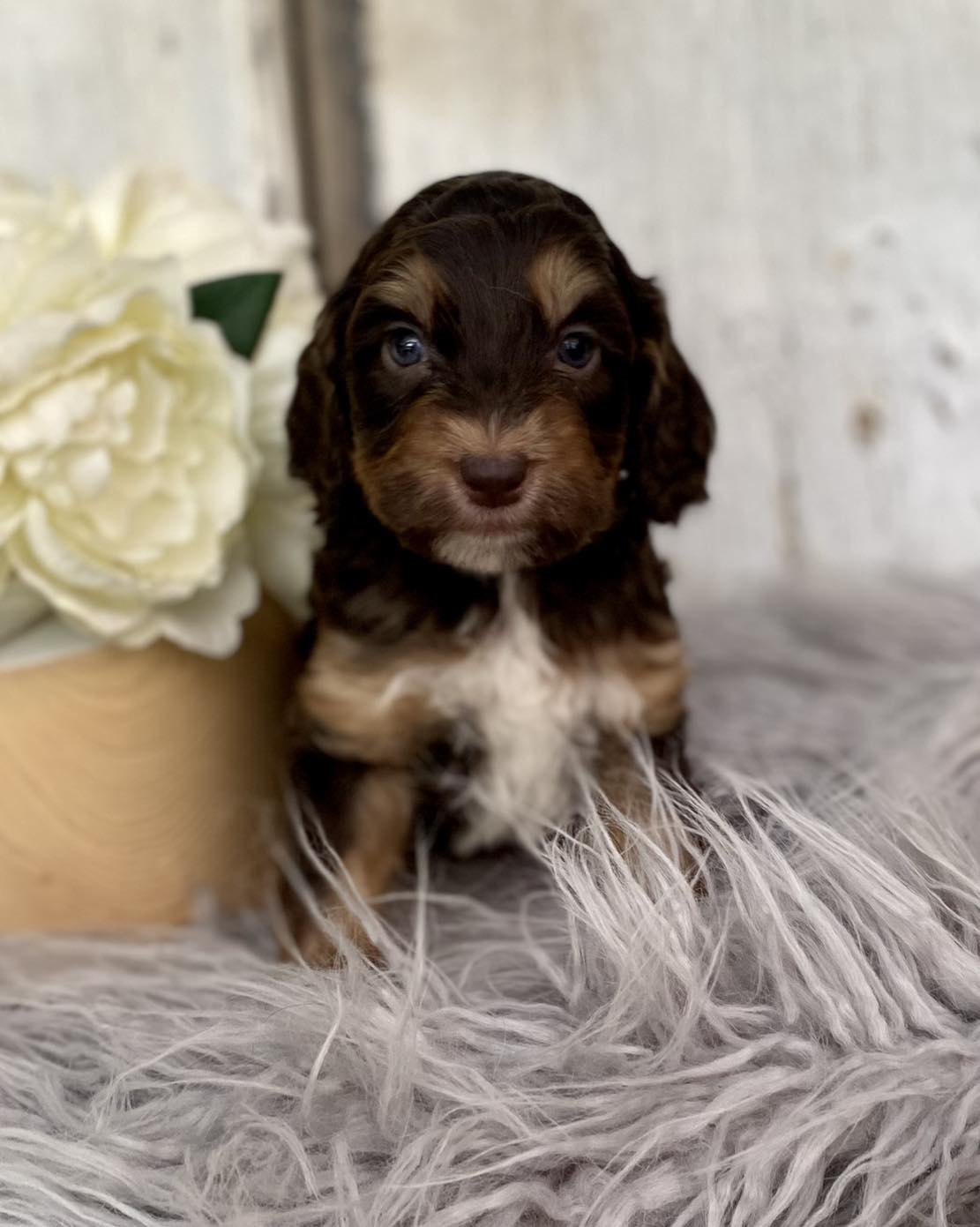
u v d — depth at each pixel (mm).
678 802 519
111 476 553
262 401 629
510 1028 465
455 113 867
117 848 584
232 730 605
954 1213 417
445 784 578
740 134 842
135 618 559
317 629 579
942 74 811
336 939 499
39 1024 510
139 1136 452
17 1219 425
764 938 460
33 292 558
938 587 795
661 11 837
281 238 690
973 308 836
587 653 562
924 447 858
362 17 856
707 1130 425
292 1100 453
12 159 864
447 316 517
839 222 841
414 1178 419
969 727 615
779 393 867
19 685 565
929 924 458
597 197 866
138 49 852
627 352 551
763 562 888
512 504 500
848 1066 429
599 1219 406
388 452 527
